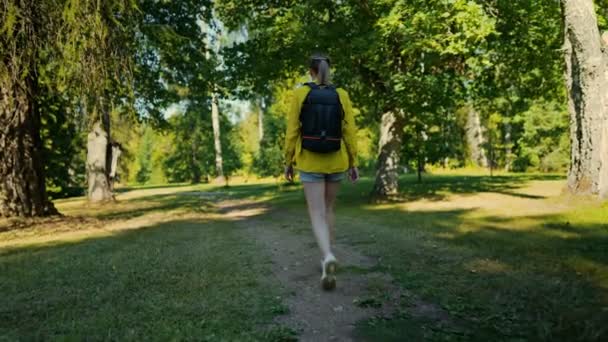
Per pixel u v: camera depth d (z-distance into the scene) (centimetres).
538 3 1205
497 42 1270
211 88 1539
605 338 231
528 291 319
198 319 285
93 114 1079
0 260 554
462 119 4531
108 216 1316
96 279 407
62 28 940
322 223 352
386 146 1462
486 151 3978
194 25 1603
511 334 246
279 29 1270
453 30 1154
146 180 6162
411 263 434
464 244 519
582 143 861
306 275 405
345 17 1295
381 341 245
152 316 292
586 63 829
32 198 1135
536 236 547
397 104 1296
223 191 2817
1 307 323
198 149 4850
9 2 904
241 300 325
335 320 282
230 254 521
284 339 250
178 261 480
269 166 2841
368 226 766
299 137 362
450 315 282
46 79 991
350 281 376
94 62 977
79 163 3903
